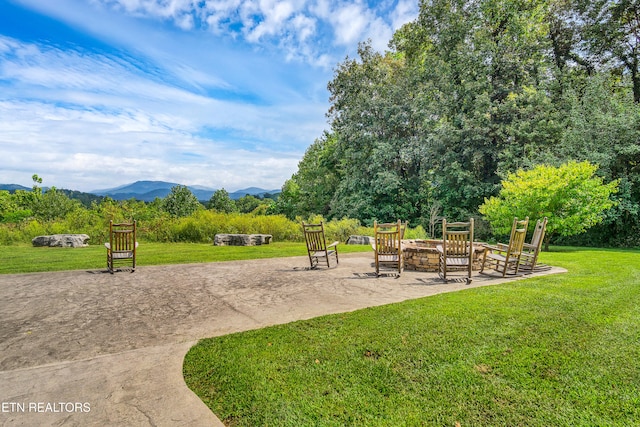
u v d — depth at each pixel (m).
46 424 2.01
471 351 3.04
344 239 15.87
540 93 16.02
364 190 22.50
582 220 11.12
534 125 16.28
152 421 2.07
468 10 19.44
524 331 3.47
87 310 4.43
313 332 3.53
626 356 2.93
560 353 2.99
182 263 8.51
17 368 2.76
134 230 7.26
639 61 17.45
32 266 7.92
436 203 19.44
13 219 23.30
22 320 4.03
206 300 4.92
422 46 22.73
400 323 3.73
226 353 3.05
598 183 11.16
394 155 21.08
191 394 2.39
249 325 3.82
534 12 18.12
